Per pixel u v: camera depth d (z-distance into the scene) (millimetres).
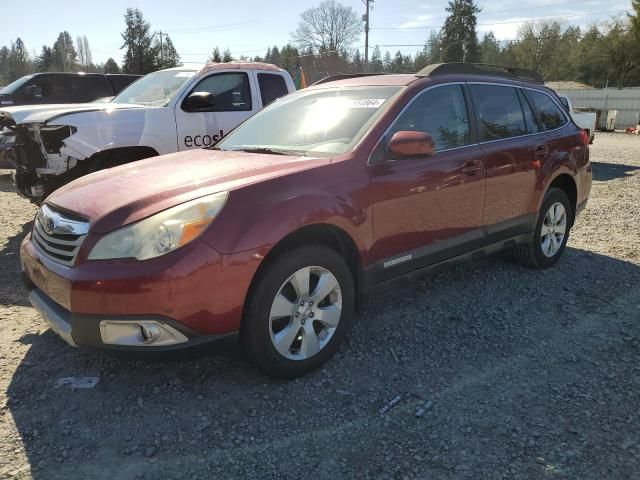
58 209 3154
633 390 3131
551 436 2715
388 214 3525
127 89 7727
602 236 6523
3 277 4938
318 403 3000
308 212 3047
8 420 2816
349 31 68750
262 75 7535
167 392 3084
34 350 3549
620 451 2600
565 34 69062
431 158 3822
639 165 14266
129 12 59406
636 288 4781
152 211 2793
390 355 3537
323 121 3918
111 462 2525
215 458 2557
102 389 3109
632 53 54250
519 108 4836
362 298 3523
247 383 3182
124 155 6348
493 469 2484
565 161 5098
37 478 2416
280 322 3139
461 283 4844
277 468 2494
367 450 2619
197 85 6852
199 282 2709
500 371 3352
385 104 3764
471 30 73000
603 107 36656
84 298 2709
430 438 2705
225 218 2818
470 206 4125
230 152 3949
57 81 11852
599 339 3791
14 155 6211
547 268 5258
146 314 2662
